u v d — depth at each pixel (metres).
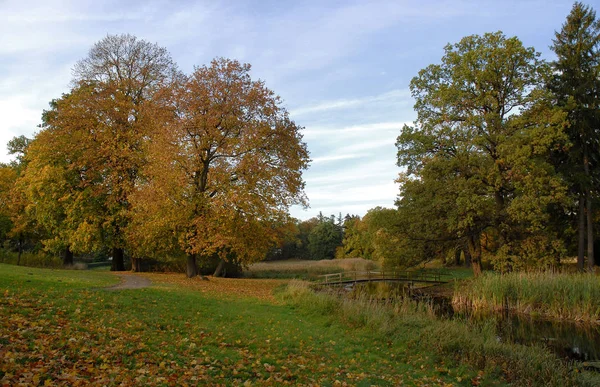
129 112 29.44
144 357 7.76
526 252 27.61
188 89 24.19
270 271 43.09
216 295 18.88
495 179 28.23
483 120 28.88
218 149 23.70
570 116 30.84
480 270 30.98
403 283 35.16
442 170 29.50
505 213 28.17
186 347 9.23
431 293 29.14
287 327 13.45
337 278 36.50
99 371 6.50
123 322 10.48
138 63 31.22
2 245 41.81
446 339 12.45
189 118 23.41
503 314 20.78
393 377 9.34
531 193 26.59
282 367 8.79
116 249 33.91
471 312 21.39
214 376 7.46
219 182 23.70
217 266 38.22
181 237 24.81
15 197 33.97
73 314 10.20
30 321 8.73
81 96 28.64
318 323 14.73
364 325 14.65
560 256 27.66
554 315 19.95
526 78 28.78
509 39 28.30
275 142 25.00
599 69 30.36
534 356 11.63
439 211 29.58
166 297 15.80
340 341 12.40
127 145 28.42
